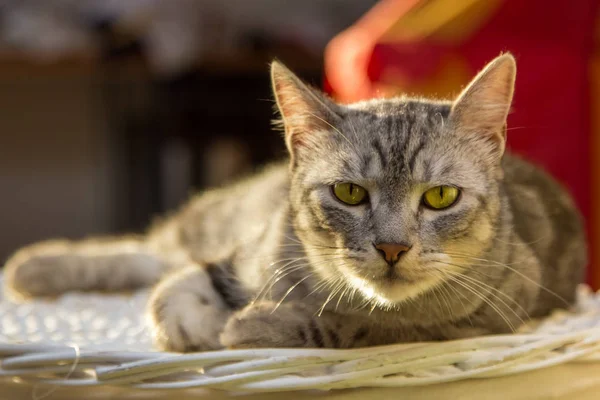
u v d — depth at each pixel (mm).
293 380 447
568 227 626
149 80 1003
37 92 1318
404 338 502
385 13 810
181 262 668
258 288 533
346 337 492
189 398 454
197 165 1090
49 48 1016
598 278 761
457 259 499
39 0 1040
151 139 1023
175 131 1012
